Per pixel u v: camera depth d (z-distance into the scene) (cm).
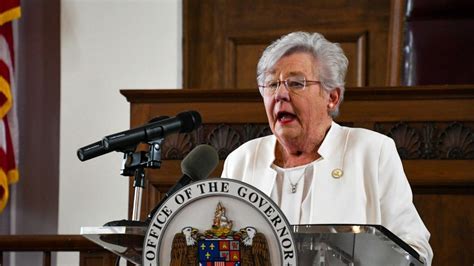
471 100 1027
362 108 1039
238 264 497
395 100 1037
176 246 501
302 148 728
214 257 499
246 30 1592
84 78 1525
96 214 1481
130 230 509
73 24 1539
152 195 1049
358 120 1038
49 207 1530
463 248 1002
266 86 718
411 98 1035
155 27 1534
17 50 1543
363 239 509
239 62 1588
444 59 1341
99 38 1534
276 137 730
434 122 1030
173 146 1058
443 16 1359
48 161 1534
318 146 733
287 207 718
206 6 1611
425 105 1033
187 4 1573
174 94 1062
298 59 710
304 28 1577
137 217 574
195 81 1586
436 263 1004
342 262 516
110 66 1527
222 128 1056
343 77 734
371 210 701
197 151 586
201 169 580
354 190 706
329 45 722
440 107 1030
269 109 719
